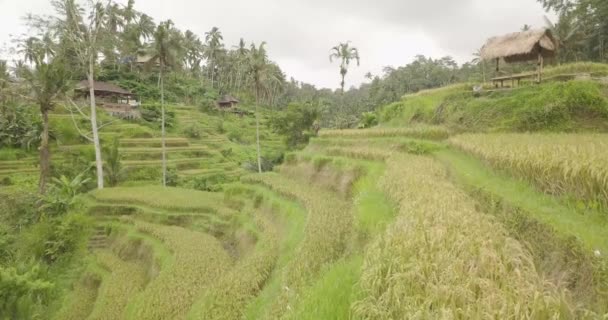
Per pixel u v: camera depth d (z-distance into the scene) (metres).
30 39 34.47
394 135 24.25
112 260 22.92
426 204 8.09
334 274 7.46
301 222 16.00
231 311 11.27
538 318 3.95
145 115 61.28
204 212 26.66
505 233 6.63
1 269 15.96
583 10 38.78
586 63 23.17
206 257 18.25
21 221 26.55
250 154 58.94
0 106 43.78
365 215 10.31
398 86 83.00
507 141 13.84
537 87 20.78
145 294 14.66
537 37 21.05
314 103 51.88
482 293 4.44
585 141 11.68
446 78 81.06
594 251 5.34
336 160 21.56
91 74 37.16
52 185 31.36
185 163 47.44
